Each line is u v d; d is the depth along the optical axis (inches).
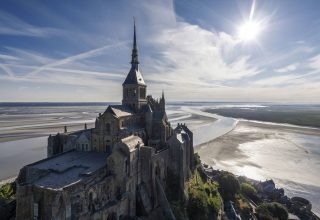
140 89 3543.3
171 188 2920.8
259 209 3184.1
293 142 7052.2
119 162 2244.1
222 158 5408.5
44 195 1774.1
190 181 3309.5
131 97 3481.8
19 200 1808.6
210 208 2891.2
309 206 3314.5
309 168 4805.6
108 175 2233.0
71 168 2233.0
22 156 4943.4
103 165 2297.0
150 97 3986.2
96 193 2032.5
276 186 4020.7
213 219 2815.0
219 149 6146.7
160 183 2691.9
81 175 2032.5
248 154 5733.3
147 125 3400.6
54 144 3078.2
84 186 1903.3
